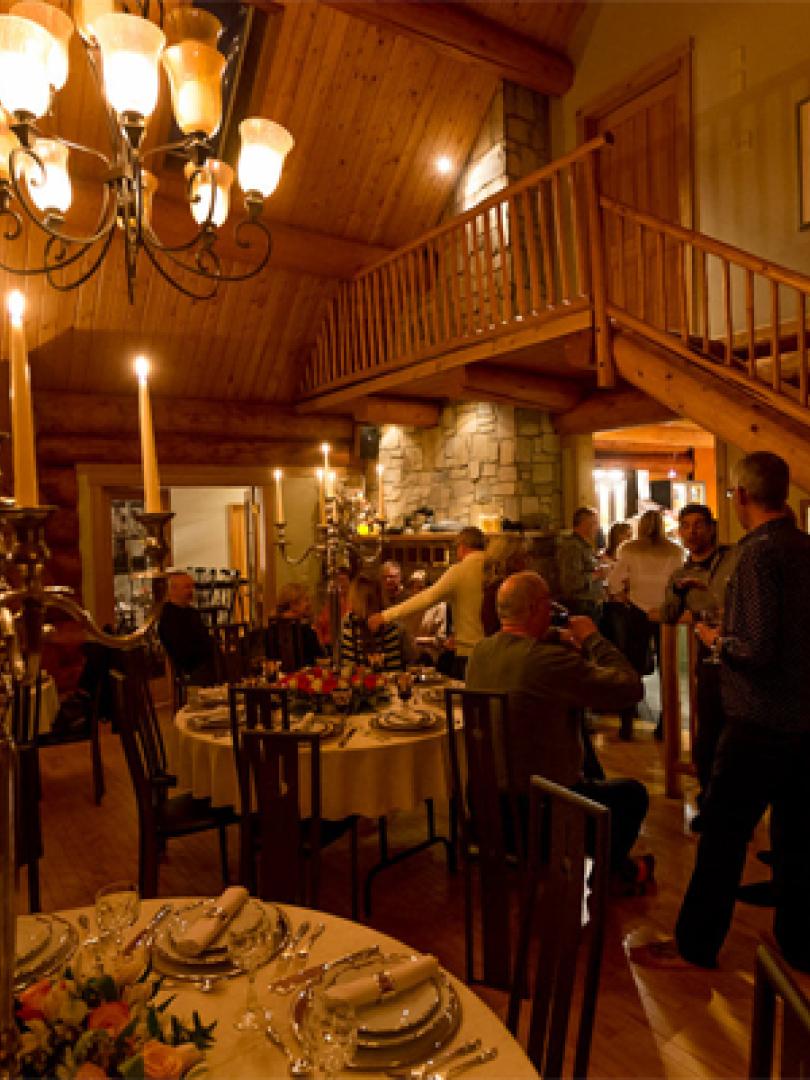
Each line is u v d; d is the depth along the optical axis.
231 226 6.16
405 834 3.70
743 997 2.34
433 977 1.30
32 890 2.51
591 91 6.33
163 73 5.32
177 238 5.97
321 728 2.88
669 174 5.81
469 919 2.30
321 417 7.84
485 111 6.57
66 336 6.18
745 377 3.66
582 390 6.38
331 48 5.75
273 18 5.47
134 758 2.78
